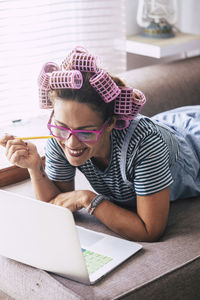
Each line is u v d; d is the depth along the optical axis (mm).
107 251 1257
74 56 1208
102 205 1362
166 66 2334
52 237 1103
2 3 2084
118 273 1164
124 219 1336
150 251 1262
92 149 1240
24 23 2174
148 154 1298
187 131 1698
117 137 1327
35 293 1184
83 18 2385
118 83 1255
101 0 2395
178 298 1165
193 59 2441
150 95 2121
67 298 1094
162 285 1128
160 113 1938
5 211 1153
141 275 1147
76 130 1196
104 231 1410
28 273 1196
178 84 2227
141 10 2623
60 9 2299
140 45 2531
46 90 1271
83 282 1125
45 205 1068
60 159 1439
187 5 2854
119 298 1065
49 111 2264
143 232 1318
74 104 1168
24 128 1985
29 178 1821
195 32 2855
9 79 2182
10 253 1239
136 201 1466
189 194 1612
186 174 1554
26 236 1155
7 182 1766
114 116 1267
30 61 2229
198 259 1206
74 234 1058
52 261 1146
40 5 2184
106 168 1372
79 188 1675
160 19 2617
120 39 2508
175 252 1246
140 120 1349
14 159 1384
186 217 1484
